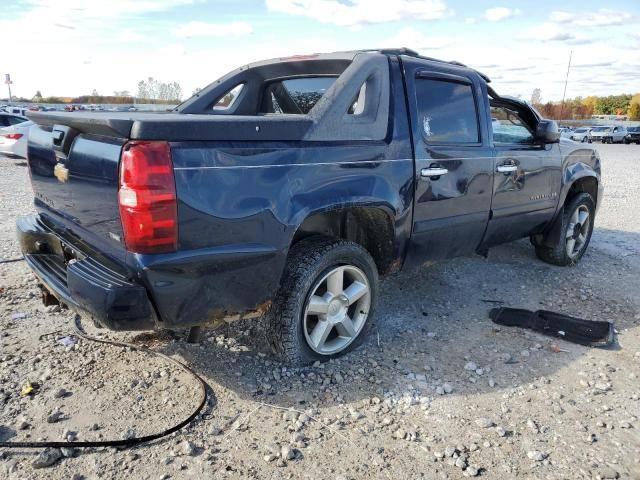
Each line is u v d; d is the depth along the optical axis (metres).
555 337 3.89
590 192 5.88
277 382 3.14
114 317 2.46
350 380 3.20
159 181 2.39
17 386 2.98
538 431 2.78
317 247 3.17
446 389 3.13
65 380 3.06
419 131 3.62
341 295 3.35
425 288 4.83
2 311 3.93
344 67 3.94
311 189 2.97
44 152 3.19
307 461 2.49
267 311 3.13
